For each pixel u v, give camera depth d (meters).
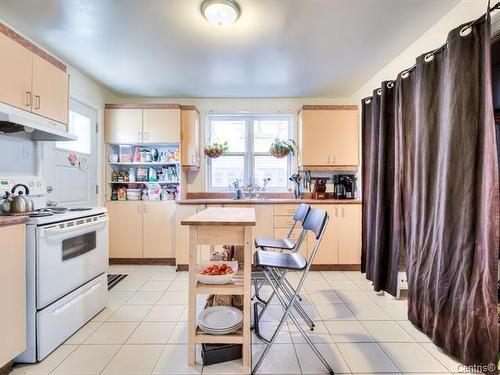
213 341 1.57
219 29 2.18
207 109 3.93
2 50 1.68
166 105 3.54
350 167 3.59
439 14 2.00
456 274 1.64
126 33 2.24
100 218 2.19
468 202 1.57
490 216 1.47
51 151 2.64
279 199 3.57
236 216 1.78
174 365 1.58
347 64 2.82
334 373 1.52
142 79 3.21
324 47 2.47
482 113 1.53
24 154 2.14
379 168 2.59
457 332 1.62
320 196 3.65
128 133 3.52
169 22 2.08
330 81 3.28
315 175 3.88
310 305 2.36
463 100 1.61
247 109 3.93
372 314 2.21
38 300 1.60
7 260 1.45
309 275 3.14
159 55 2.61
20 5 1.88
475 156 1.56
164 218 3.52
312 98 3.92
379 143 2.62
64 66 2.26
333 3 1.87
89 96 3.19
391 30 2.21
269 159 4.03
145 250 3.51
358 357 1.66
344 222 3.30
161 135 3.53
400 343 1.81
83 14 1.98
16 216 1.60
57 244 1.74
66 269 1.82
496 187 1.45
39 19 2.04
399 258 2.40
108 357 1.65
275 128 4.03
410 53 2.45
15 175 2.05
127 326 2.00
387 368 1.56
